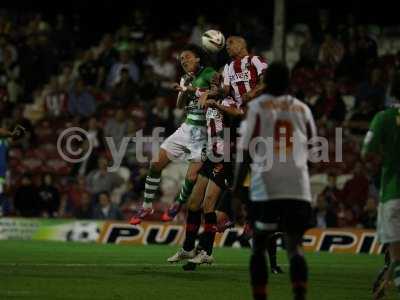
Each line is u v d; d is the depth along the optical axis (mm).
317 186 60406
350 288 29875
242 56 33500
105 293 26203
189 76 33750
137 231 53062
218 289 27953
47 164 63375
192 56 33344
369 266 41062
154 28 73250
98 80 67375
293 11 73875
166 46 70250
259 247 22281
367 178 55656
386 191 23219
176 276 31359
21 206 57094
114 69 67000
